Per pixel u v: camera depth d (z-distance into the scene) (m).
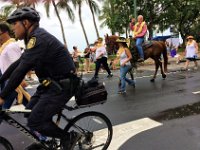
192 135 5.83
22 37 4.07
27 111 4.21
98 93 4.36
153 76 13.26
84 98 4.26
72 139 4.38
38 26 4.04
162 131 6.15
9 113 4.18
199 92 9.58
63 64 4.05
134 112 7.69
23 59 3.90
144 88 10.87
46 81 4.09
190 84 11.06
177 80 12.15
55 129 4.23
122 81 10.16
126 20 33.31
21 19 3.96
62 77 4.09
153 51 12.46
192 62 20.00
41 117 4.05
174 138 5.73
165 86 10.98
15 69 3.92
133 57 11.80
